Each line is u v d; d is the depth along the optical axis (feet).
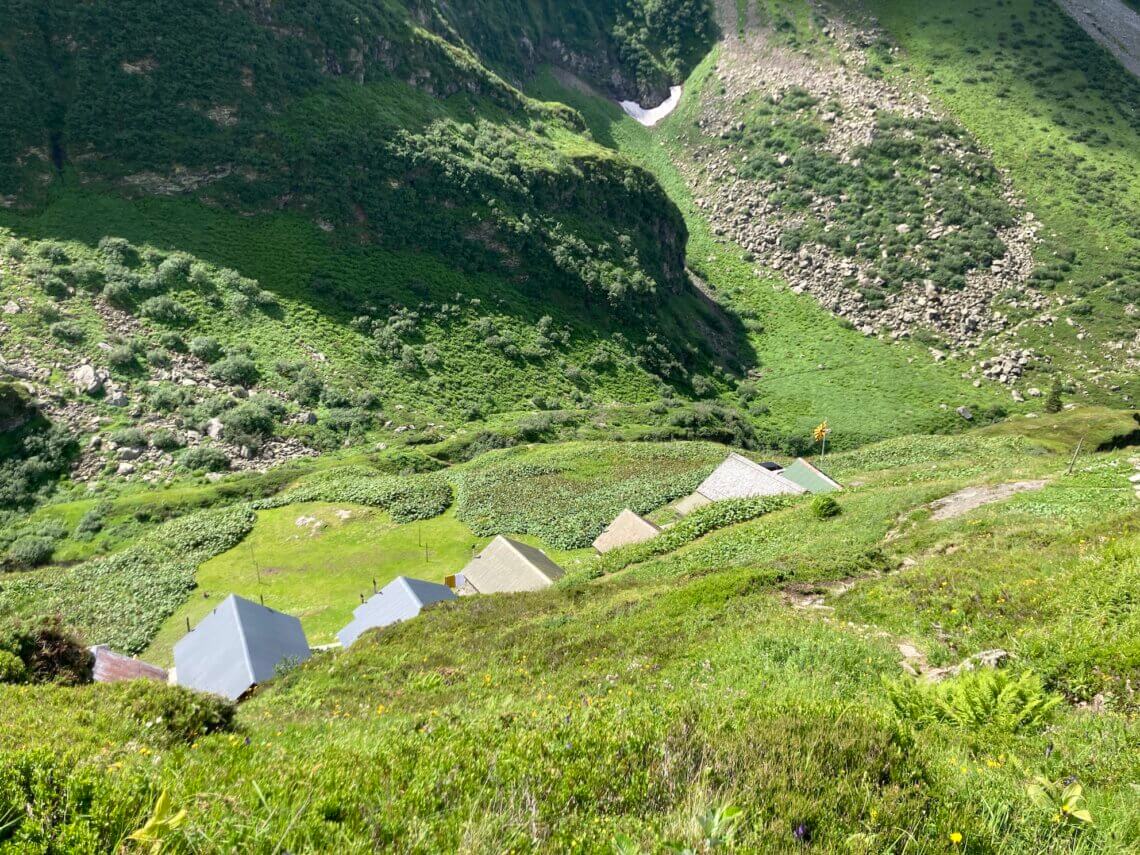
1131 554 39.24
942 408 397.19
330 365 317.42
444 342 359.25
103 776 13.98
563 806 14.38
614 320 434.71
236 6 405.80
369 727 31.60
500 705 34.68
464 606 86.22
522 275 420.77
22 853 10.87
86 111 361.10
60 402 253.44
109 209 343.87
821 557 68.39
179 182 364.99
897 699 26.07
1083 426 294.87
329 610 149.69
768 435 385.91
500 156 453.58
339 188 390.01
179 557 177.17
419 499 206.28
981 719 23.62
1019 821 14.30
